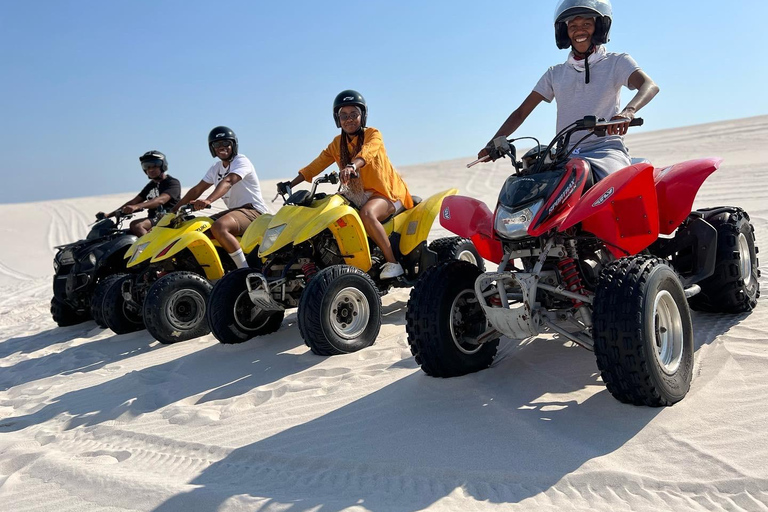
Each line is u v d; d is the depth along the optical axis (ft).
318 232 18.13
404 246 20.38
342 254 19.13
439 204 20.56
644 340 10.22
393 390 13.34
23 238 79.46
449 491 9.21
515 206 12.00
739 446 9.20
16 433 14.85
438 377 13.32
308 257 19.07
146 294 22.41
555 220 11.55
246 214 23.40
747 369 11.72
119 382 17.61
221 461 11.46
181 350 21.06
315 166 21.17
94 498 10.54
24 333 29.89
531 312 11.50
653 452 9.42
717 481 8.43
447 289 12.96
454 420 11.47
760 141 81.05
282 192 20.66
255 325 20.21
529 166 12.92
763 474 8.41
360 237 18.92
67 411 15.96
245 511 9.35
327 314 16.75
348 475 10.17
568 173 11.92
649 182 11.70
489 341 13.74
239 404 14.40
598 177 12.56
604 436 10.08
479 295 12.17
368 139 19.60
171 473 11.25
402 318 20.61
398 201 20.61
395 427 11.57
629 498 8.43
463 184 87.92
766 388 10.83
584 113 13.83
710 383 11.39
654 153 84.74
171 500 9.98
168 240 22.79
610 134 12.05
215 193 22.45
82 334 27.17
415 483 9.57
